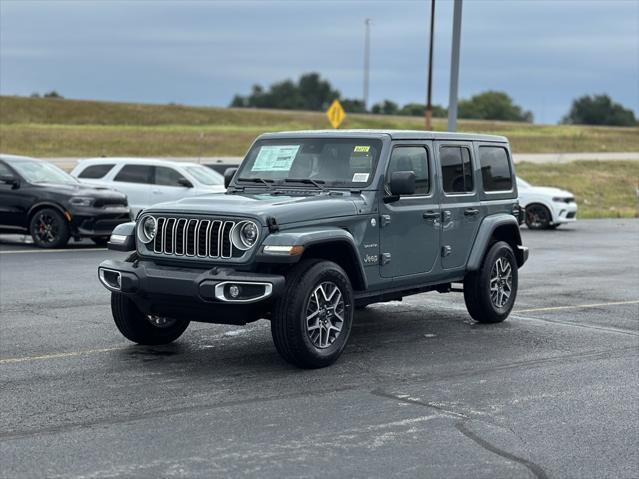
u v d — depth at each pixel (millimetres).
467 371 7840
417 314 10797
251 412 6457
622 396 7062
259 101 166750
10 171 17688
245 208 7566
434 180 9211
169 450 5586
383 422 6266
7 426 6055
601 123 154250
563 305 11648
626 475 5285
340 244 7988
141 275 7688
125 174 19938
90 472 5184
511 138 66000
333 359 7867
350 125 74188
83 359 8078
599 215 31094
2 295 11656
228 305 7445
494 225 9930
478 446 5770
